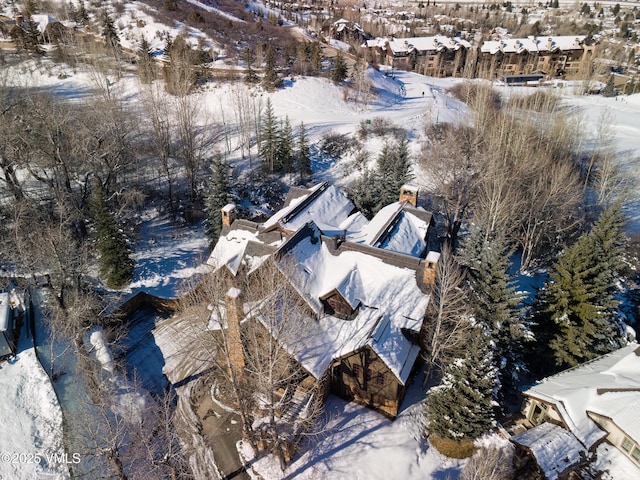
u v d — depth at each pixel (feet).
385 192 198.59
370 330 110.01
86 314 126.41
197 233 190.60
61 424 106.11
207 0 463.01
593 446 95.04
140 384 123.95
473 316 113.91
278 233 138.10
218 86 299.38
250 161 234.99
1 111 166.71
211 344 114.83
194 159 216.54
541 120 256.32
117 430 86.38
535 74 430.20
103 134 172.86
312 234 129.49
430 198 218.38
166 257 173.99
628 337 132.46
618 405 96.48
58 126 164.04
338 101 311.27
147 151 218.79
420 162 235.61
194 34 363.35
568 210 191.42
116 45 318.45
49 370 119.14
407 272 119.75
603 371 111.55
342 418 111.75
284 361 100.78
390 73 411.13
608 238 139.13
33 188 187.01
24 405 108.68
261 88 305.12
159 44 344.08
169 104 258.98
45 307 136.77
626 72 479.41
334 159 252.83
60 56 308.81
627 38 602.03
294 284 112.27
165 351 135.85
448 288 104.58
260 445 105.81
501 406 112.57
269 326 97.81
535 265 186.50
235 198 179.83
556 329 128.47
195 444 108.27
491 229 156.46
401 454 102.68
